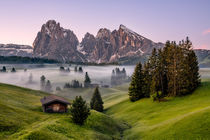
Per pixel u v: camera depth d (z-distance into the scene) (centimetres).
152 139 3058
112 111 7619
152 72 6750
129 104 7431
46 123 3281
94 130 3688
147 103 6331
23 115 3962
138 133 3684
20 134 2503
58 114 5228
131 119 5303
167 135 2928
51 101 5472
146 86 7275
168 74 6456
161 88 6631
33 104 6469
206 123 2725
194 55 5922
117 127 4581
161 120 4078
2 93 6750
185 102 5084
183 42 6178
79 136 3012
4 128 2758
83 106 3862
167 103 5544
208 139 2377
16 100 6266
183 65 5931
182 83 5822
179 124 3117
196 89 5744
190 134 2652
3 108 3972
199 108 3934
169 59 6341
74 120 3784
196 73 5881
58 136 2666
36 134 2431
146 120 4628
